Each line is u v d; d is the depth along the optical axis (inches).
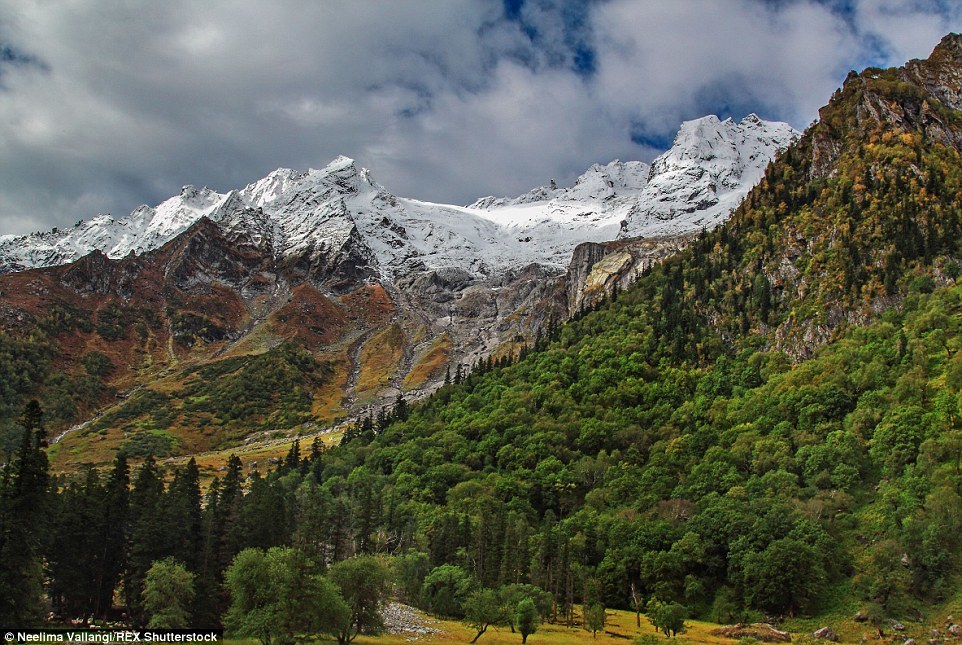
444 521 7308.1
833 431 7308.1
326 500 7795.3
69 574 5044.3
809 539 6092.5
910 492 6250.0
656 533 6825.8
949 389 6899.6
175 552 5064.0
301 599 4055.1
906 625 5280.5
